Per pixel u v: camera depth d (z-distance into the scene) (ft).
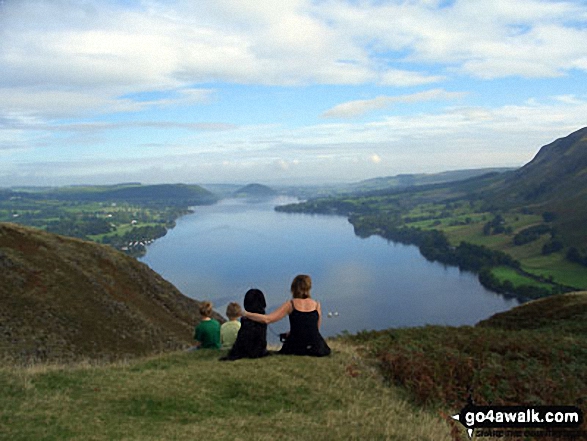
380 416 31.14
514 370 42.22
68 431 24.64
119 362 43.60
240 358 40.45
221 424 27.58
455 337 54.24
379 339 53.88
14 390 30.66
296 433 26.86
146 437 24.26
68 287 153.99
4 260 148.87
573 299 89.30
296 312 42.14
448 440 28.27
